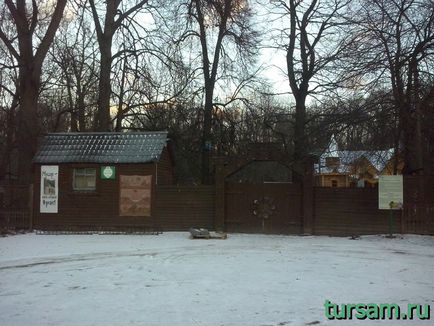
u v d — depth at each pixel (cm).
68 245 1855
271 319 806
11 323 794
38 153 2497
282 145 2719
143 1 3231
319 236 2202
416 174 2234
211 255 1587
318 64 2916
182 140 3619
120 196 2398
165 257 1540
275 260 1472
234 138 3562
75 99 4419
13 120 2973
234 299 950
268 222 2288
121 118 3459
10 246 1827
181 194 2373
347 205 2220
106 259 1505
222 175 2330
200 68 3541
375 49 2131
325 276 1204
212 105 3572
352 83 2350
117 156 2419
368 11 2183
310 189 2252
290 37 3056
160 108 3566
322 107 2967
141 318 816
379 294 1003
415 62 2097
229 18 3319
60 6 2889
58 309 881
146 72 3200
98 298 966
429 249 1748
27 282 1145
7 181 2530
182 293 1005
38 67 2838
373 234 2177
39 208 2447
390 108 2123
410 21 2122
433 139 2300
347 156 2494
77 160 2425
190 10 3259
